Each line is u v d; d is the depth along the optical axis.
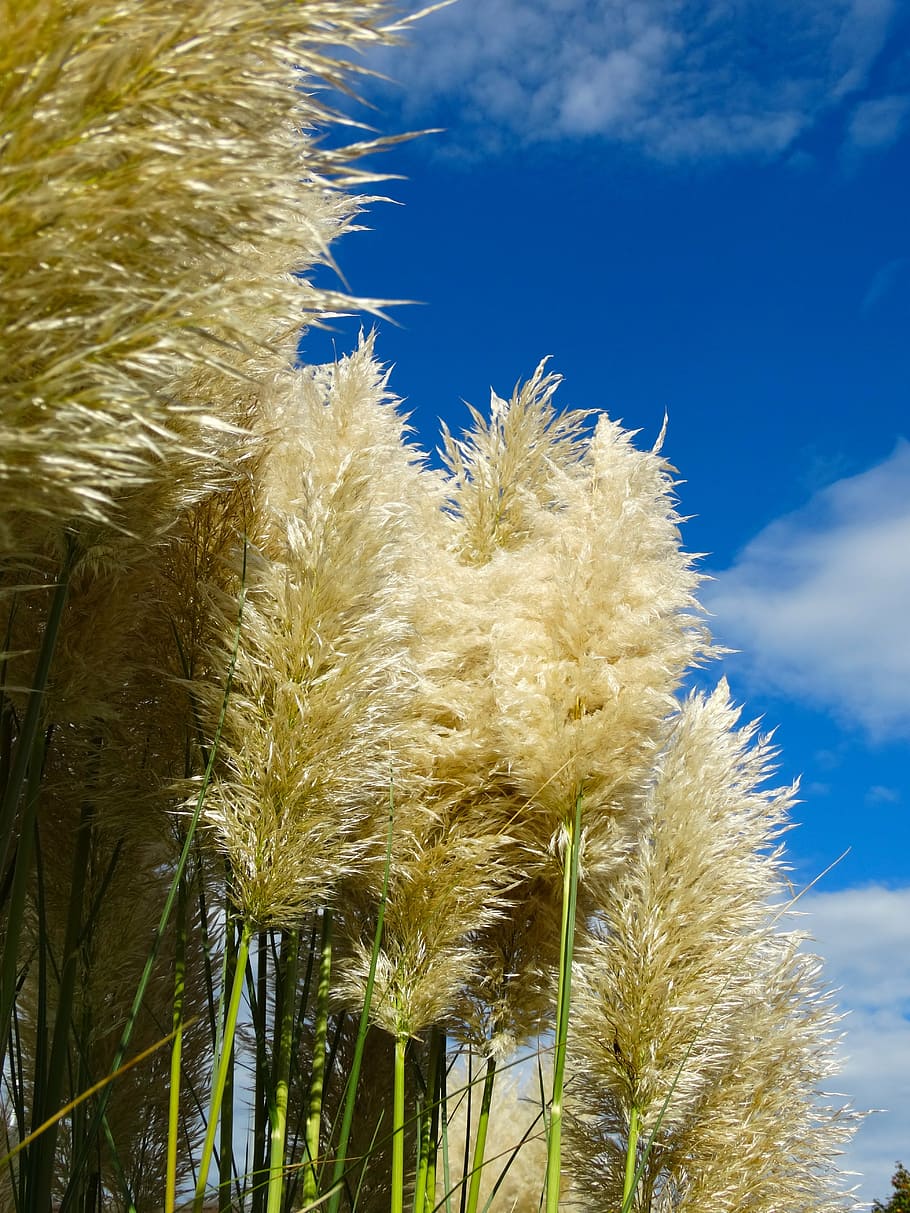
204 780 1.93
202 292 1.01
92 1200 2.21
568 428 3.29
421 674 2.54
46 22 0.89
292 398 2.41
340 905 2.45
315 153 1.12
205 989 2.58
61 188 0.92
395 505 2.22
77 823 2.27
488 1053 2.52
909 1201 9.39
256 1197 2.23
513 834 2.55
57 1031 1.94
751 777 2.54
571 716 2.52
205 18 0.99
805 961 2.96
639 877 2.42
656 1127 2.26
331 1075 2.63
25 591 1.95
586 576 2.56
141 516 1.72
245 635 2.10
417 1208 2.36
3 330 0.93
